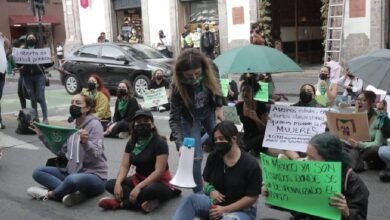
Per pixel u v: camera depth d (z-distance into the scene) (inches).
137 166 211.9
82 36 970.7
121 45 611.2
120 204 213.9
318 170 143.1
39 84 402.9
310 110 245.1
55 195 224.4
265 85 274.4
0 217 212.8
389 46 599.5
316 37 830.5
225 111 280.1
